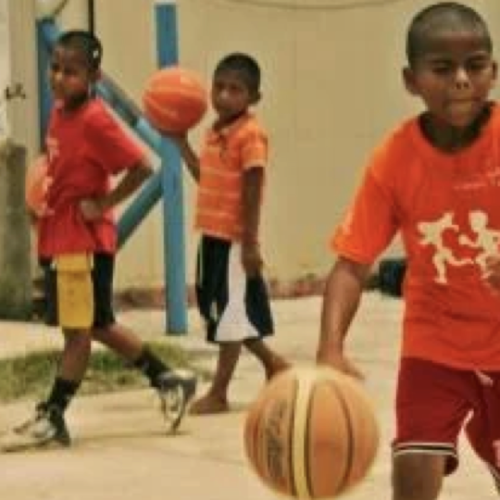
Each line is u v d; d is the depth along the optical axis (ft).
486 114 28.60
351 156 93.40
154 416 54.49
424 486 28.60
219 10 88.12
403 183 28.78
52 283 49.42
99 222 49.26
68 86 48.67
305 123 91.81
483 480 44.24
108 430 52.24
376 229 29.25
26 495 43.24
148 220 85.56
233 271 54.44
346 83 92.99
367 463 26.09
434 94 27.84
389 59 94.17
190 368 64.44
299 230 92.02
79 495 43.19
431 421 28.78
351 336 74.79
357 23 92.99
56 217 49.16
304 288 92.02
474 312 28.84
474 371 28.94
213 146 54.95
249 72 54.60
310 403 25.88
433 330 29.14
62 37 49.49
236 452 48.47
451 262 28.78
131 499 42.60
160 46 74.84
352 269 29.22
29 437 49.44
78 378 49.73
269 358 55.77
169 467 46.55
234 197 54.44
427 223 28.81
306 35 91.50
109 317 50.55
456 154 28.32
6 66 80.38
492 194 28.32
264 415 26.12
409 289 29.58
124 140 48.78
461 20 27.84
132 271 85.46
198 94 55.83
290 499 27.81
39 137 81.71
